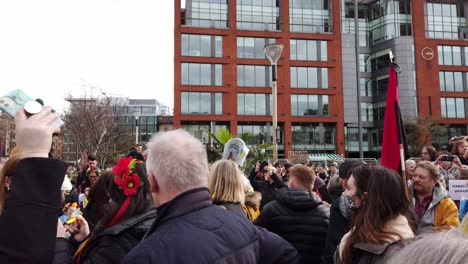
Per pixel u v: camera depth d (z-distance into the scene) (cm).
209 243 171
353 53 5756
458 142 716
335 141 5531
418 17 5700
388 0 5806
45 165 153
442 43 5703
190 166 190
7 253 141
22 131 158
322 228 390
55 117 169
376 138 5775
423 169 423
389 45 5709
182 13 5469
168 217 184
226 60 5328
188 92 5256
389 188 243
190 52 5281
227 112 5291
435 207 414
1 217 146
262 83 5416
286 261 217
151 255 165
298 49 5522
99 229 258
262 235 219
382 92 5744
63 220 316
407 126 5294
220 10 5416
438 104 5591
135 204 253
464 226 106
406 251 108
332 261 340
